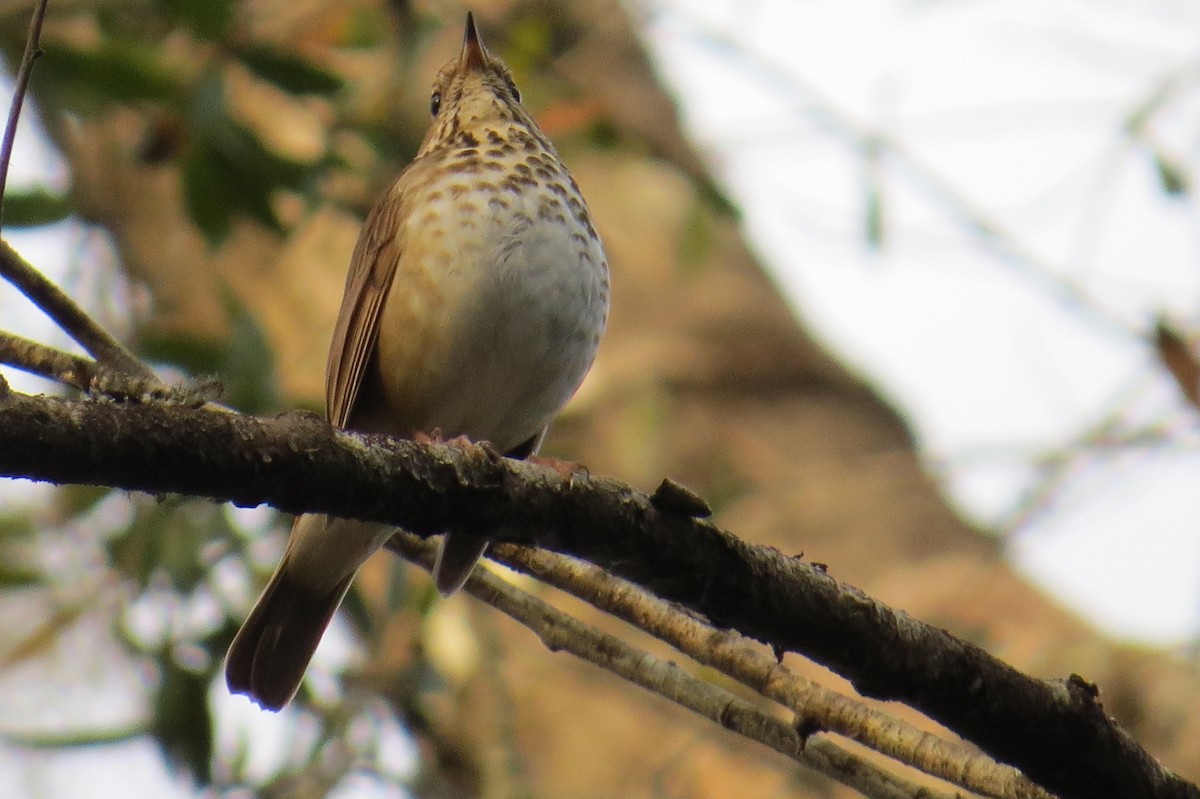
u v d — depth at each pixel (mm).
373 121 11625
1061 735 6320
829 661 6387
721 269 14125
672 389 13094
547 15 14258
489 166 8750
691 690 7301
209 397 6172
